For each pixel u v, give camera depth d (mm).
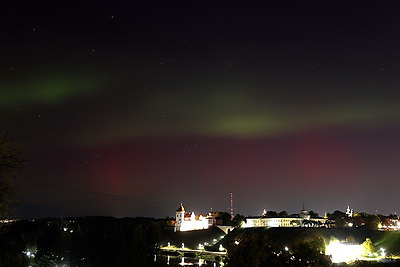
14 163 36125
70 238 99375
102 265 86188
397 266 123438
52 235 102688
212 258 192625
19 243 78500
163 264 75500
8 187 36219
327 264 95438
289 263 84688
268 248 84062
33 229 122625
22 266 69938
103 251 87125
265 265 81562
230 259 84562
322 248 145250
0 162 35125
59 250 98625
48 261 99688
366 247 194000
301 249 94500
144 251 74062
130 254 74688
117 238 83625
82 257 92750
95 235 91438
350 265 127188
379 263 129875
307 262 91500
